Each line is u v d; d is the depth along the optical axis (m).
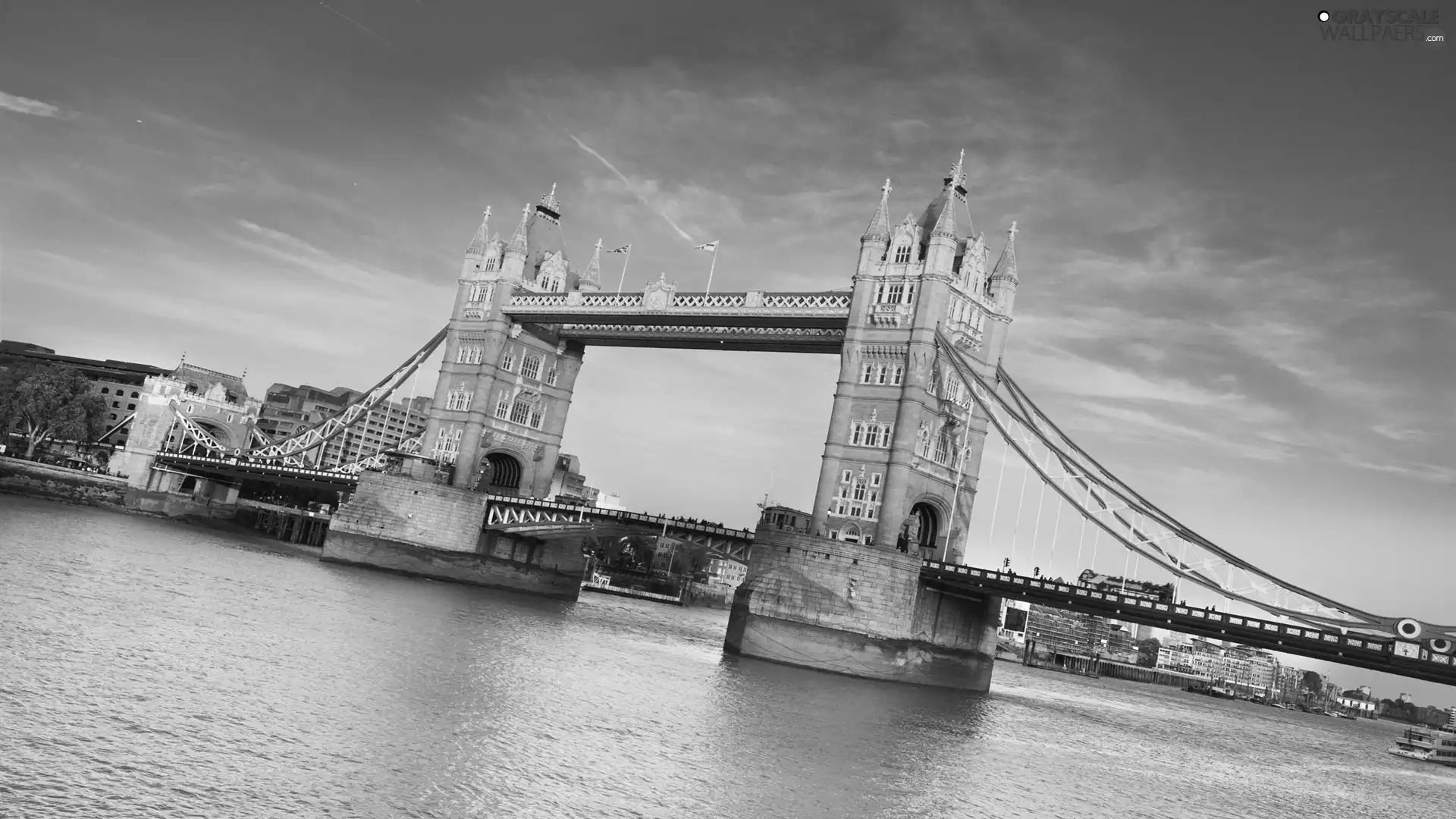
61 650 44.88
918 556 90.38
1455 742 130.75
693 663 80.00
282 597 77.75
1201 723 132.62
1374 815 63.88
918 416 95.75
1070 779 56.59
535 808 34.81
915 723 66.50
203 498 178.50
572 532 122.19
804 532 91.06
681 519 110.44
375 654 58.50
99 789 30.25
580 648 78.38
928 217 103.50
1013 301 105.62
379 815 31.81
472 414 130.88
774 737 53.12
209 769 33.31
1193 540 84.19
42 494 165.38
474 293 137.12
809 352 112.50
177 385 184.38
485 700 50.41
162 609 60.97
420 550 122.94
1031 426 92.75
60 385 183.38
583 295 124.44
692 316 113.38
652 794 38.59
